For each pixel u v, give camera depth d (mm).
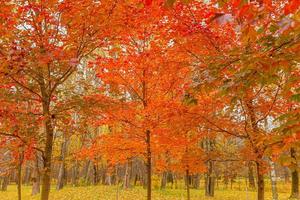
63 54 5742
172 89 8594
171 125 7531
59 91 7379
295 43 3264
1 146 8539
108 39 7039
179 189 30766
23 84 7102
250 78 3756
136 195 22375
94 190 26000
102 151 9133
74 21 6199
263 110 7434
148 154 9266
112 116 8633
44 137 7734
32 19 6438
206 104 6996
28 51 5672
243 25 2889
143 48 8625
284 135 3578
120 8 6199
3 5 5789
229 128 7520
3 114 6648
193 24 6504
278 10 4070
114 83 8883
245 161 8047
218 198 22891
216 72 4016
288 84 3777
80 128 7836
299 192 22453
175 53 7418
